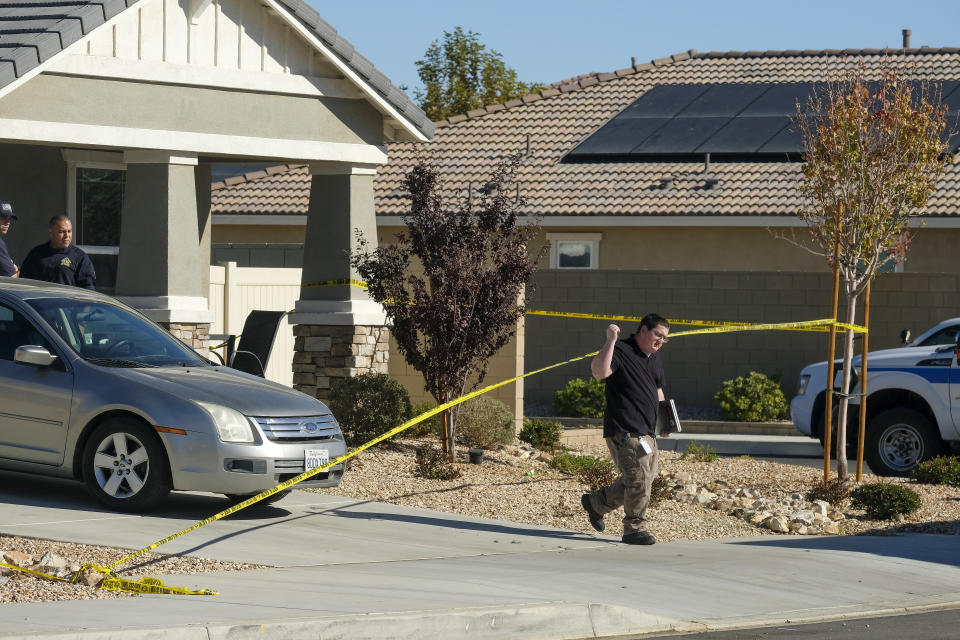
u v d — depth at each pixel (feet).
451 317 101.96
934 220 168.76
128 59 102.32
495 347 104.01
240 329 132.87
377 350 117.80
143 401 74.90
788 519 89.45
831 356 100.94
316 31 111.65
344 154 115.75
